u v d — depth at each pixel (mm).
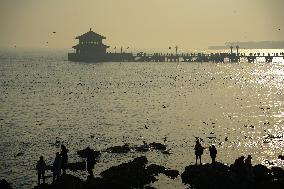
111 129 96750
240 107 132875
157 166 63750
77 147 78938
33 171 63562
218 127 99875
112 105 135375
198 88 187750
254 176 54750
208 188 53688
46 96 156625
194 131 95062
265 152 76000
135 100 147625
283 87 193750
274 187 51250
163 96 159250
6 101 143125
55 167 54406
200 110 126812
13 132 92250
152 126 100688
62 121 106812
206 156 72875
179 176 60781
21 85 194875
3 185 51781
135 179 57531
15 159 70062
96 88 183625
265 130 95750
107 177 57625
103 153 73688
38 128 97188
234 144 81938
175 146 80125
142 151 75562
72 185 51969
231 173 55656
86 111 123188
